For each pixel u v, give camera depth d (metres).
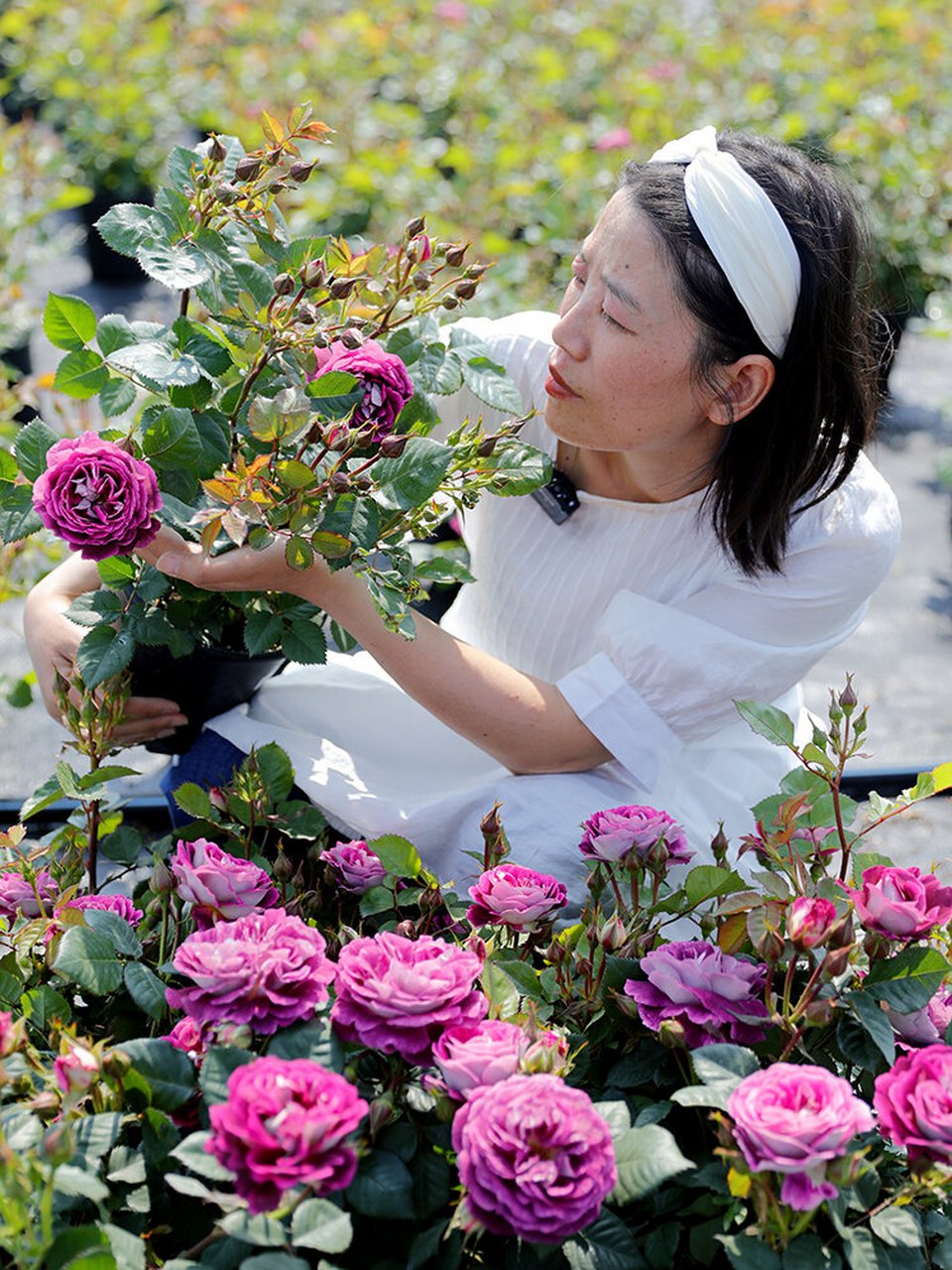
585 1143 1.12
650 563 1.88
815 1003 1.28
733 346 1.63
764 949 1.31
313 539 1.47
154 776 2.73
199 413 1.58
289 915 1.51
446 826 1.86
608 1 6.89
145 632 1.67
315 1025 1.27
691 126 5.06
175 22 6.32
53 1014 1.38
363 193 4.31
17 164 4.39
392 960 1.25
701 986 1.36
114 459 1.40
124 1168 1.22
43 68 6.00
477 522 2.00
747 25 6.65
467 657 1.76
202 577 1.59
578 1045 1.42
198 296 1.59
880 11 6.61
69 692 1.80
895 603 3.60
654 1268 1.28
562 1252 1.25
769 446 1.72
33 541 2.45
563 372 1.68
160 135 5.47
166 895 1.46
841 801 1.53
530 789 1.83
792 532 1.80
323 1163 1.09
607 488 1.90
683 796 1.87
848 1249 1.23
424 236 1.65
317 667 2.08
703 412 1.69
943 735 3.09
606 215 1.67
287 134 1.61
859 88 5.71
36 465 1.59
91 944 1.36
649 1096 1.45
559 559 1.93
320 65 5.74
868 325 1.77
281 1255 1.09
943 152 4.97
